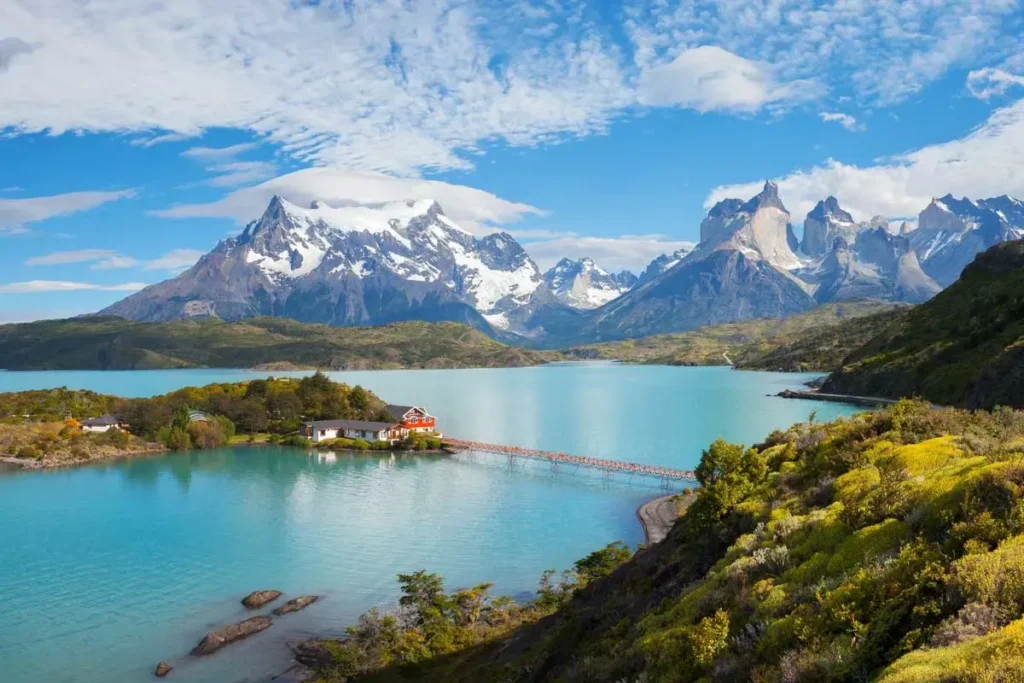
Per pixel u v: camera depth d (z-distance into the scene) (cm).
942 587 1736
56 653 6041
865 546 2283
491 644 5459
